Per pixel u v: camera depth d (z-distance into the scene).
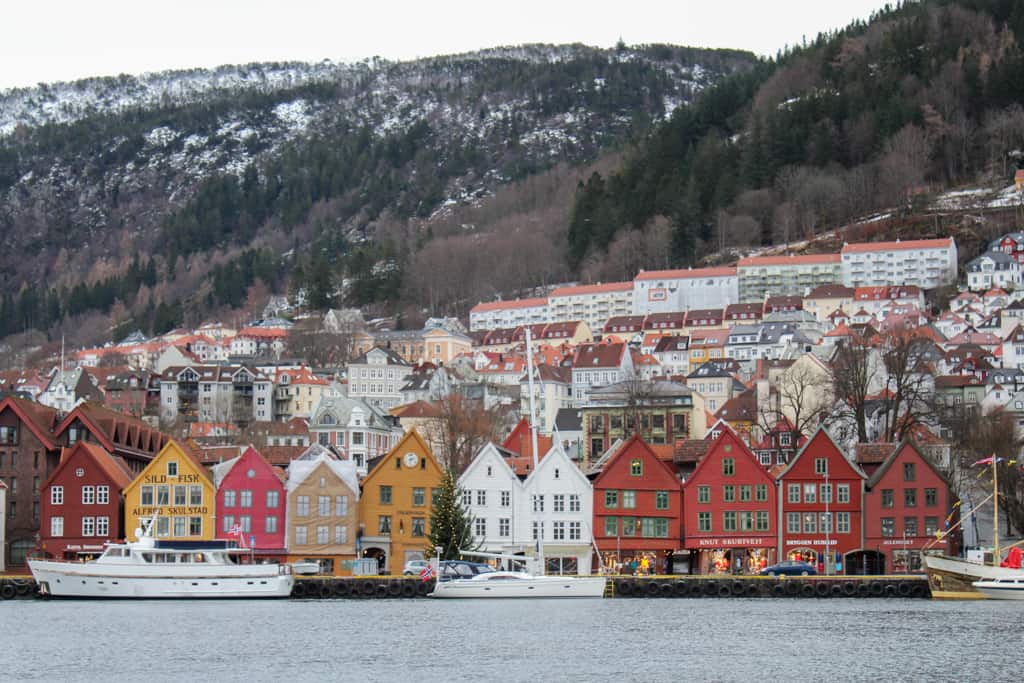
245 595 167.50
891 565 186.75
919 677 116.12
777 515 188.00
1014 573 165.12
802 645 130.88
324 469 188.75
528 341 194.38
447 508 179.50
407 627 142.50
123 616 151.00
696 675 117.62
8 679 116.56
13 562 195.12
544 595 168.75
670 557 191.00
